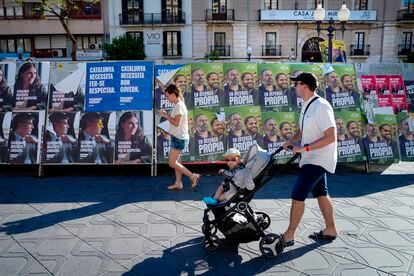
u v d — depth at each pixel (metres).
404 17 30.50
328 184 5.75
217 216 3.61
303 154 3.54
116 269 3.25
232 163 3.76
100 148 6.29
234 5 30.56
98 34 31.25
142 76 6.56
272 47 31.34
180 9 30.55
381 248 3.62
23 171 6.58
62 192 5.38
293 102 6.68
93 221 4.30
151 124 6.35
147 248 3.64
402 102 6.86
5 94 6.46
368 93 6.80
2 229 4.09
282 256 3.48
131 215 4.49
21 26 30.72
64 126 6.35
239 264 3.34
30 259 3.43
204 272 3.21
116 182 5.89
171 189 5.50
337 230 4.04
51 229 4.09
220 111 6.48
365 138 6.58
